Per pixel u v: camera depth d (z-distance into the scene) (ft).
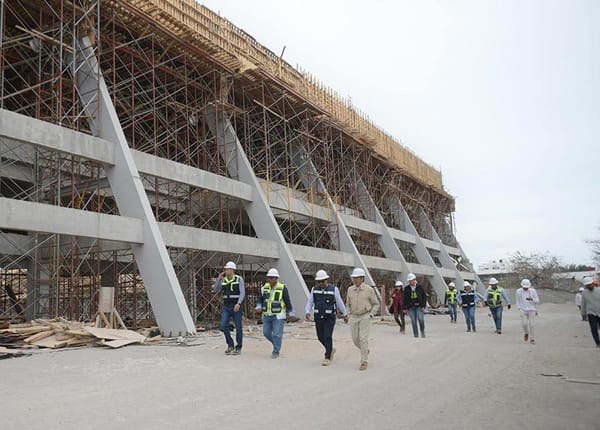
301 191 103.71
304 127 101.81
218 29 80.48
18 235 59.11
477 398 21.63
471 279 180.45
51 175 62.13
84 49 62.49
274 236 78.18
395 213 149.48
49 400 21.42
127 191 57.36
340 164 120.67
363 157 131.03
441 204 194.90
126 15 65.41
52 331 44.34
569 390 23.22
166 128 80.89
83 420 18.02
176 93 80.07
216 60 77.77
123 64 70.64
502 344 43.80
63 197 72.38
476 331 58.95
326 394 22.59
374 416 18.56
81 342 42.42
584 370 28.99
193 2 75.82
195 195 83.97
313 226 97.66
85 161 64.44
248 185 79.46
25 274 65.16
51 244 60.75
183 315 52.95
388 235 124.47
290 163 104.53
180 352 38.83
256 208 79.82
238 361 33.83
